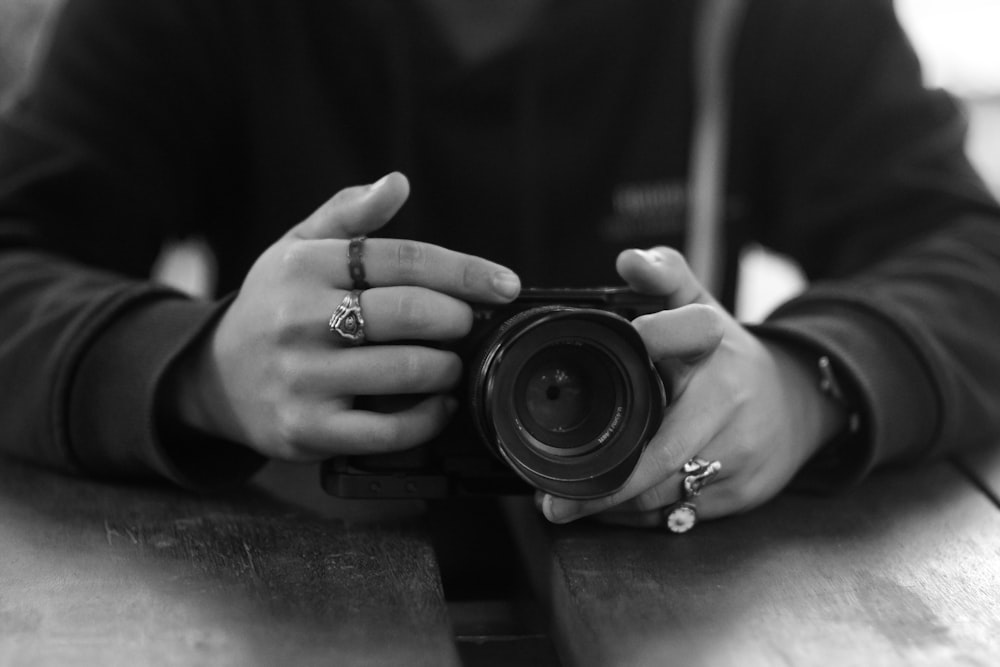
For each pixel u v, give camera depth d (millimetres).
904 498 606
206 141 844
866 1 860
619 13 867
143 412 578
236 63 835
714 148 874
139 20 801
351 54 849
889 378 604
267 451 568
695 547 541
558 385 524
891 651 455
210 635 454
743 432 554
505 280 546
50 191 746
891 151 818
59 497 592
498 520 631
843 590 500
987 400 646
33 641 448
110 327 608
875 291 663
